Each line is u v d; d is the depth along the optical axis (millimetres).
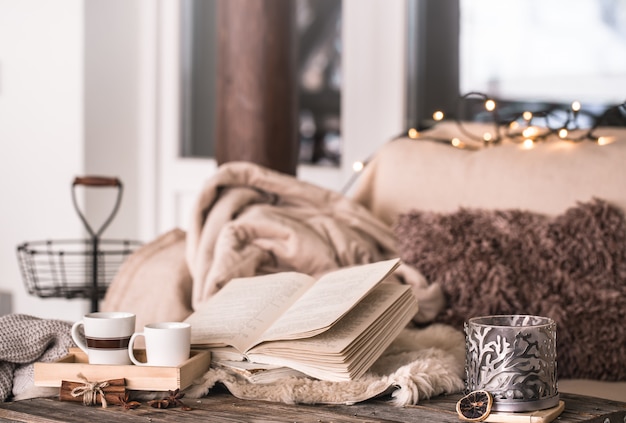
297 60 2791
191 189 3586
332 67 3320
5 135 3658
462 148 2381
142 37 3656
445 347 1820
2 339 1546
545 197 2150
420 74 3059
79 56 3438
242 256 2018
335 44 3309
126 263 2283
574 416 1337
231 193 2223
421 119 3057
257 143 2689
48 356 1581
